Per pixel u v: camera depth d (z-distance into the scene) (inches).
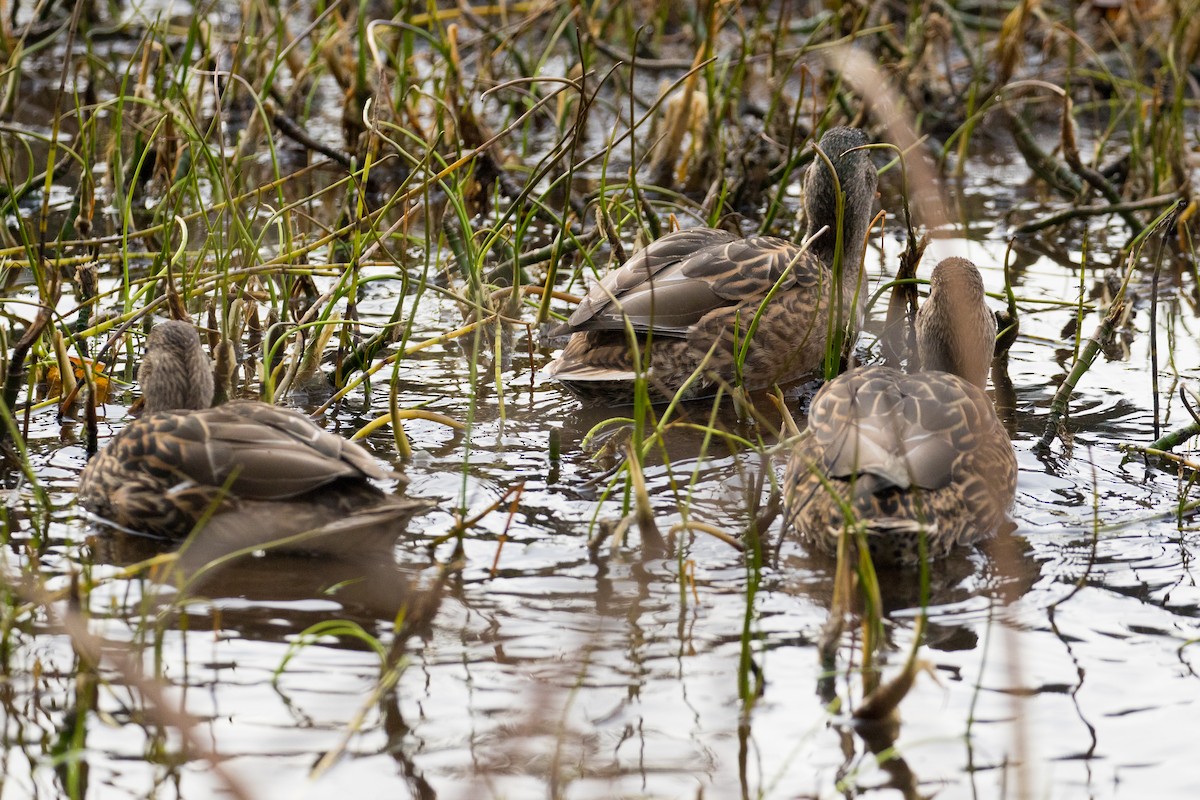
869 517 370.6
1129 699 316.5
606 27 879.7
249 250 547.8
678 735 303.4
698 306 515.8
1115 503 423.5
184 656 329.4
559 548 391.5
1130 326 578.2
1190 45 867.4
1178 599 363.3
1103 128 860.6
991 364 540.7
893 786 287.0
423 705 312.3
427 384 522.9
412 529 401.1
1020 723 265.9
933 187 296.4
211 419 388.2
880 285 620.4
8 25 839.1
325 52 798.5
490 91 521.0
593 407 510.0
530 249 653.3
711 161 751.7
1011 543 395.9
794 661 332.8
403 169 765.3
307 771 287.9
